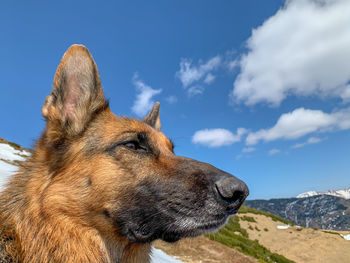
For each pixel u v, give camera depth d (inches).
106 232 12.7
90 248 12.2
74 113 13.6
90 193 12.4
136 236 12.7
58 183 12.2
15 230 11.9
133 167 13.2
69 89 13.8
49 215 11.7
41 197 12.0
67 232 11.8
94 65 14.7
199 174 13.0
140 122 15.5
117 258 13.4
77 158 12.8
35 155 13.6
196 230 12.5
